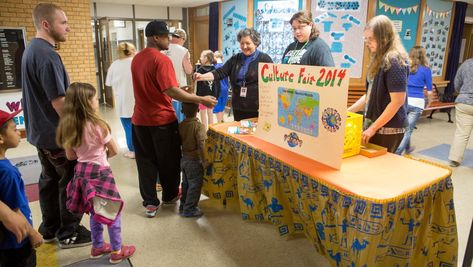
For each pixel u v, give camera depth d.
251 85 2.69
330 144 1.72
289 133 2.01
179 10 8.87
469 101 3.53
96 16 7.76
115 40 8.09
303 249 2.13
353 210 1.43
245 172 2.28
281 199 2.11
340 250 1.57
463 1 6.18
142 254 2.09
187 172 2.44
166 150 2.46
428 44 5.89
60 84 1.87
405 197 1.42
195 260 2.03
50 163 2.07
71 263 2.00
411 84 3.67
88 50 5.41
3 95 4.62
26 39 4.71
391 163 1.76
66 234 2.14
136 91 2.36
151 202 2.52
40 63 1.82
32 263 1.37
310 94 1.79
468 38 7.52
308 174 1.67
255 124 2.56
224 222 2.46
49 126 1.95
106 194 1.85
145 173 2.49
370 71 1.97
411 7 5.41
